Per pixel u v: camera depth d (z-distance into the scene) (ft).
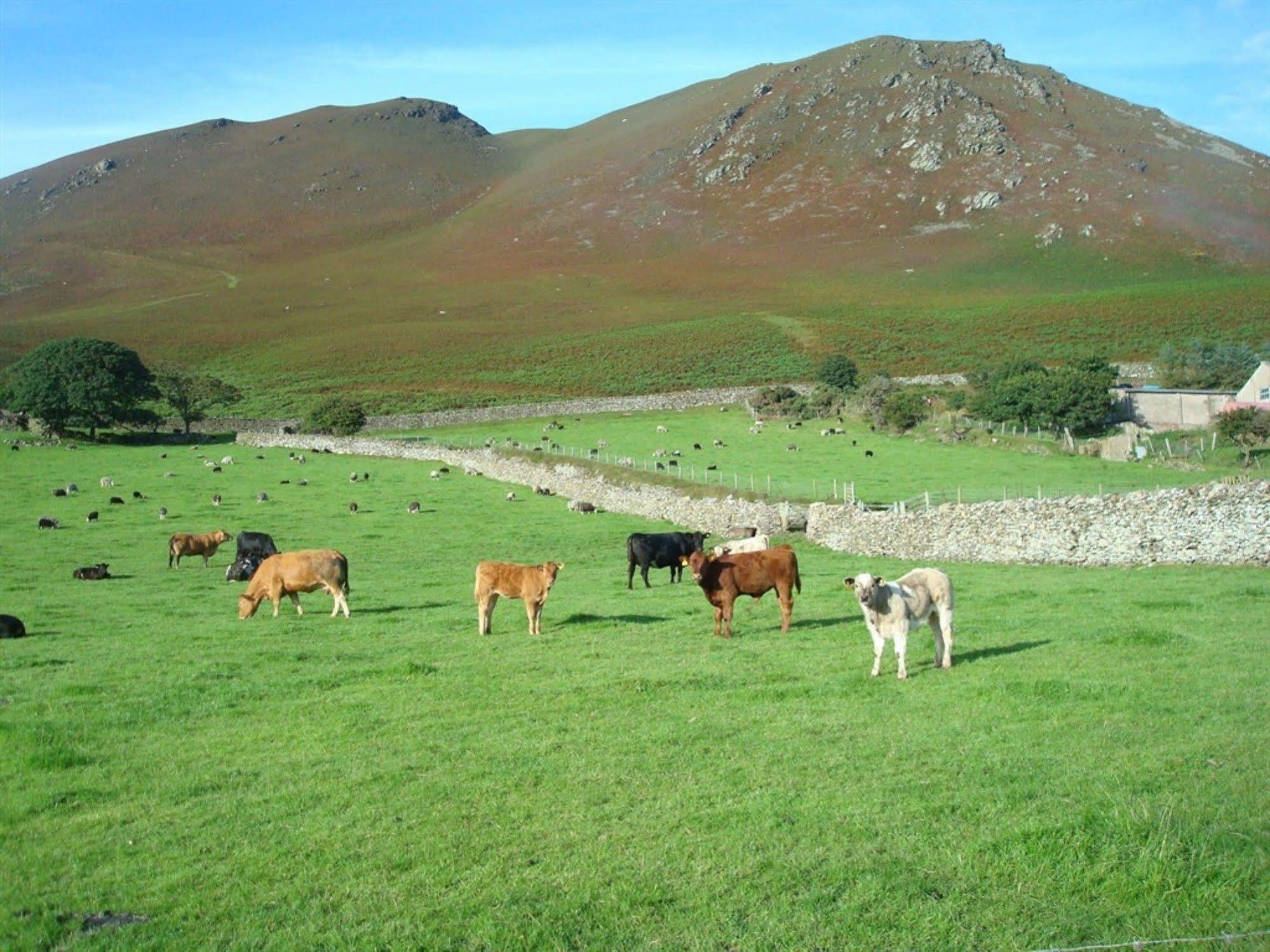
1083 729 46.16
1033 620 72.28
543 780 43.24
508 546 148.36
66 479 228.02
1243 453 193.98
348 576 104.12
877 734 46.96
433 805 41.09
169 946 31.37
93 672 67.00
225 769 46.09
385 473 241.76
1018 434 253.85
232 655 71.72
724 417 332.60
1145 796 37.99
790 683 56.95
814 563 121.08
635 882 34.19
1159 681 53.36
